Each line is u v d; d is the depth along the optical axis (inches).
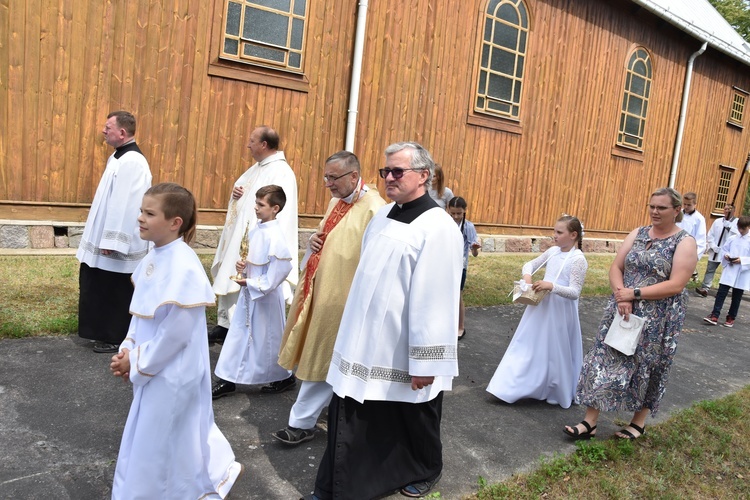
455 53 410.0
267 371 166.2
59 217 281.1
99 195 183.3
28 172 270.8
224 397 167.3
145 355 96.6
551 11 466.0
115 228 176.9
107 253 179.2
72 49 272.8
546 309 184.7
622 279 161.5
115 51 283.1
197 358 102.7
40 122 270.4
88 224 184.7
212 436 111.3
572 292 180.2
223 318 206.4
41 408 146.9
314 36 340.5
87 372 170.9
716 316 344.2
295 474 130.4
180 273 99.1
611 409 154.6
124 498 98.7
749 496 144.6
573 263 182.4
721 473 155.9
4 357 173.8
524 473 142.5
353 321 115.2
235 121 322.3
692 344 293.1
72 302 220.8
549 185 500.4
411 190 115.7
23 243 271.4
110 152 290.4
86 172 285.4
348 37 354.0
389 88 378.6
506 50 442.3
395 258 113.4
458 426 166.1
